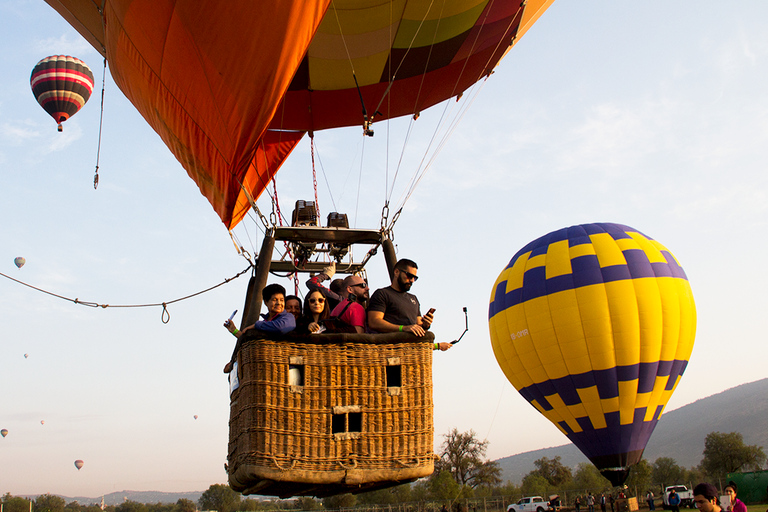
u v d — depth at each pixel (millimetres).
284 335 3232
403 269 3703
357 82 6102
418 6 5336
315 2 3713
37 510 75938
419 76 6262
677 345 19484
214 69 3998
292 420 3189
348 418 3332
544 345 19781
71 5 5195
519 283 20844
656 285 19484
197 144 4574
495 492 57375
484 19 5781
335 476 3172
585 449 20453
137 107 5141
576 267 19875
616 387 19312
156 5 3965
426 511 43312
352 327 3764
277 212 5703
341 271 5238
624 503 34312
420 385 3383
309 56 5688
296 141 6504
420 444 3312
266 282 4180
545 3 6191
